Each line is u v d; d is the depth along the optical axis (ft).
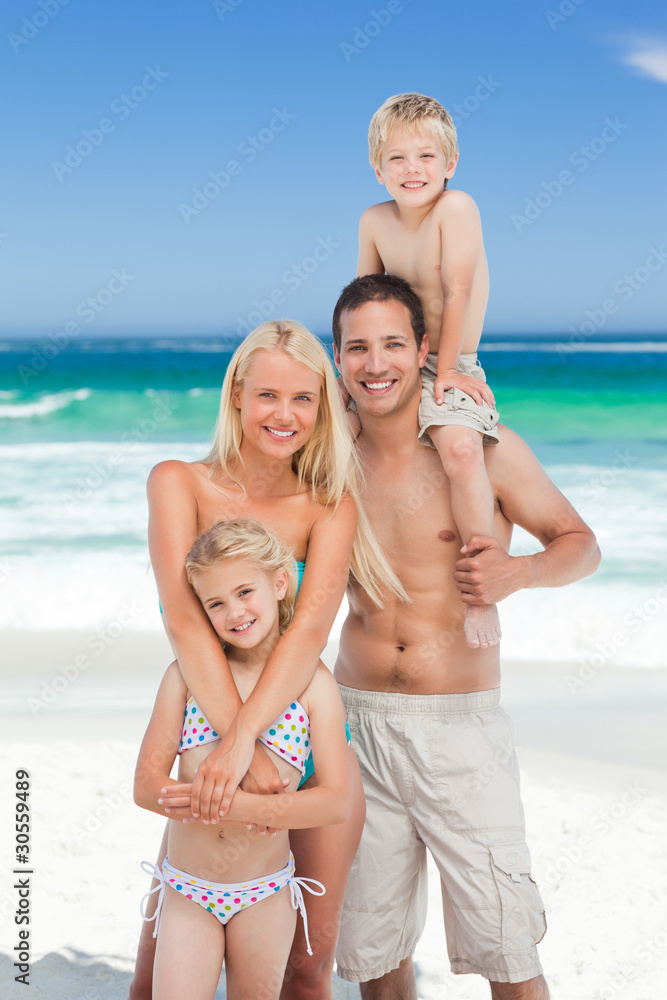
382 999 10.98
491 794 10.03
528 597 34.83
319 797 8.25
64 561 40.93
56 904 14.34
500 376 104.47
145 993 9.28
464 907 9.91
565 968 12.66
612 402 88.17
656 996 11.91
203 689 8.34
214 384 108.06
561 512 10.89
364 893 10.32
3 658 28.81
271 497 9.59
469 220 12.12
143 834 16.72
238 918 8.36
